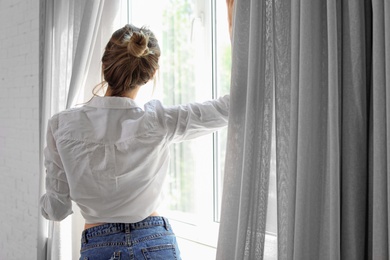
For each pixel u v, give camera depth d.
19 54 2.99
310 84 1.02
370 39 0.99
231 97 1.23
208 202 2.03
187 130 1.35
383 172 0.91
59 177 1.40
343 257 0.99
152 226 1.43
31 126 2.86
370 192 0.97
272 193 1.19
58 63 2.21
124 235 1.38
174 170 2.25
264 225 1.17
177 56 2.22
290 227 1.05
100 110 1.37
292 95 1.06
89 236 1.40
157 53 1.45
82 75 1.95
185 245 2.00
